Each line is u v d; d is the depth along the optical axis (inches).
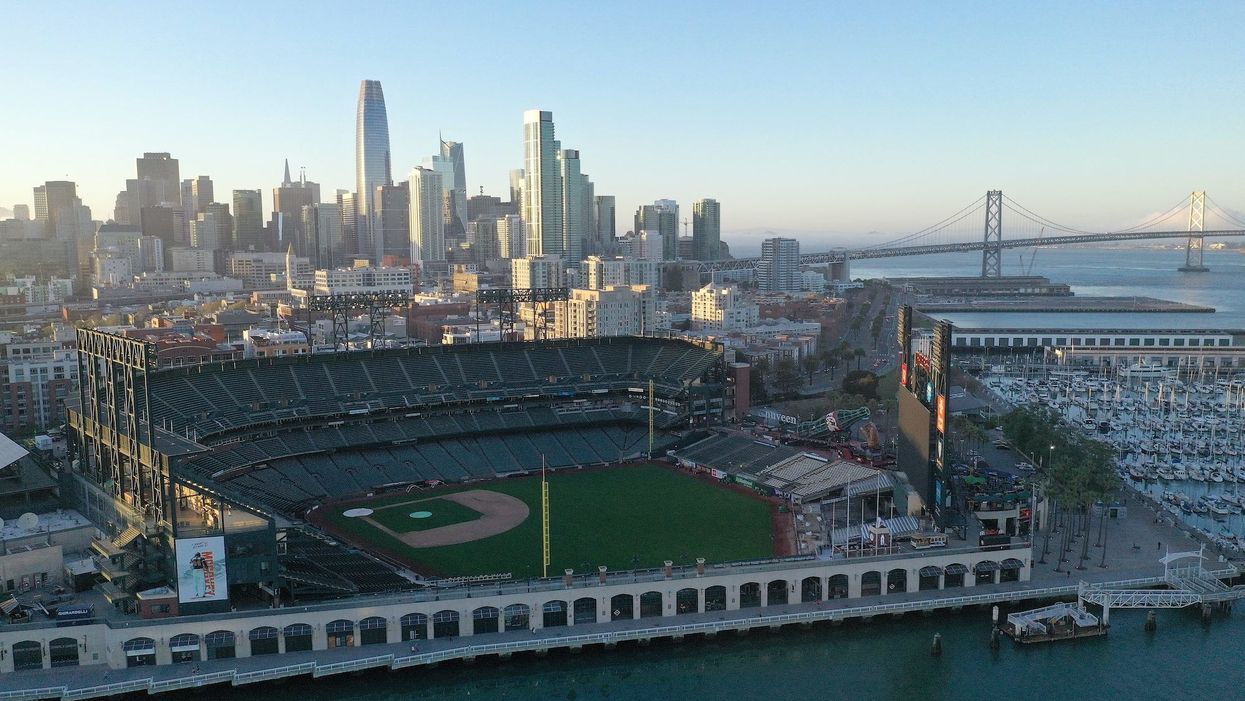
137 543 5629.9
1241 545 6963.6
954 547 6220.5
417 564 6461.6
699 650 5511.8
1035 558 6520.7
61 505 7175.2
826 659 5398.6
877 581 6033.5
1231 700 4889.3
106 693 4881.9
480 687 5196.9
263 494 7687.0
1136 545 6786.4
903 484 7436.0
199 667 5113.2
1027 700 4916.3
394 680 5201.8
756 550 6653.5
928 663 5329.7
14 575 5821.9
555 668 5344.5
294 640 5305.1
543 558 6501.0
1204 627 5757.9
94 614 5383.9
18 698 4808.1
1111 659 5349.4
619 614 5703.7
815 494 7765.8
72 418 7470.5
